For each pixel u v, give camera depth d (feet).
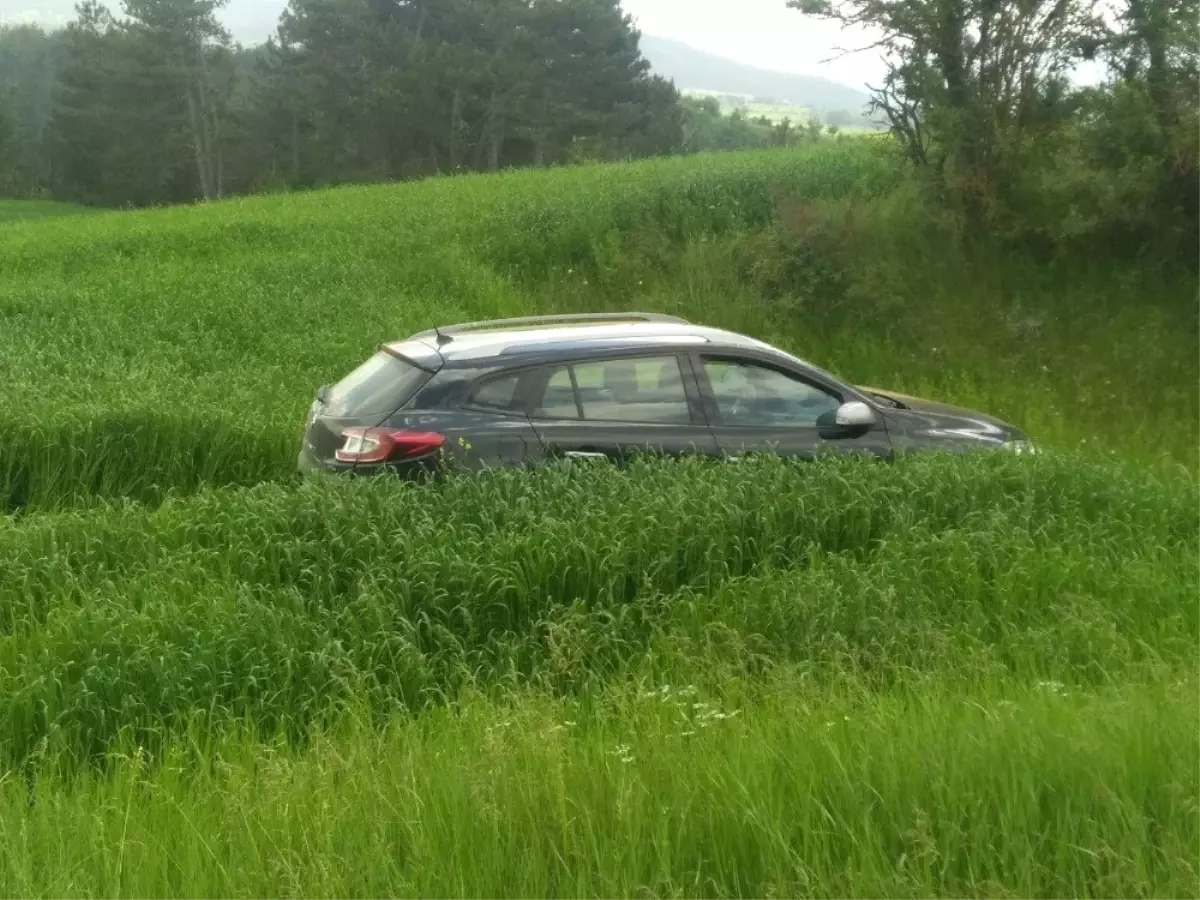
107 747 16.87
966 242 53.47
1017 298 50.67
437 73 219.82
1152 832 12.92
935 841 12.43
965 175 52.29
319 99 234.58
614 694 17.58
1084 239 51.06
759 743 14.80
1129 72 49.32
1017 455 27.68
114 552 23.30
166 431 35.42
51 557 22.74
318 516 23.17
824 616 20.36
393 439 24.97
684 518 23.04
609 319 30.19
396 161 237.25
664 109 247.91
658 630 20.25
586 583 21.83
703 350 27.20
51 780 15.28
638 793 13.43
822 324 52.90
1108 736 14.70
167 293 58.75
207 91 253.03
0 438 34.12
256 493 25.35
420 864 12.33
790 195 58.65
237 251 73.61
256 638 19.03
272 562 22.16
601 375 26.40
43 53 373.40
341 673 18.37
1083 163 49.49
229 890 12.12
